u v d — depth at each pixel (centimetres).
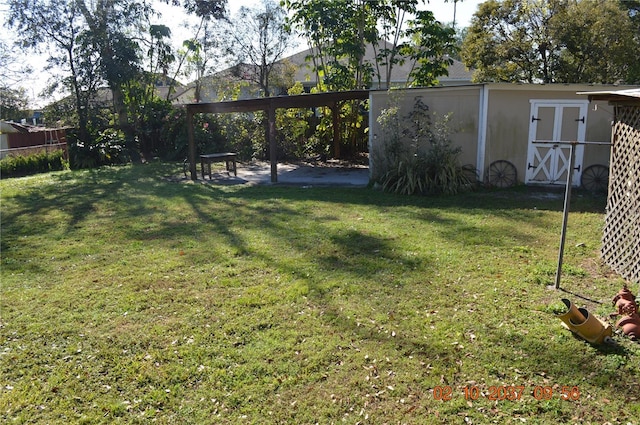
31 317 432
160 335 392
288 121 1744
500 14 1866
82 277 538
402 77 2217
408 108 1087
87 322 421
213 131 1802
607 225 527
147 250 635
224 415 292
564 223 458
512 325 389
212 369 339
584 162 1023
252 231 713
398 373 328
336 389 313
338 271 527
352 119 1678
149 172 1463
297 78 2345
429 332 382
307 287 481
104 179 1331
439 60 1583
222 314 427
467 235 656
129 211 889
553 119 1020
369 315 416
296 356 353
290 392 312
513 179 1058
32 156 1645
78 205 962
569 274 500
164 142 1894
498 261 545
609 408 287
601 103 984
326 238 661
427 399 301
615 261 505
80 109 1772
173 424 285
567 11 1728
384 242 632
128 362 352
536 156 1045
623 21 1688
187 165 1573
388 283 488
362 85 1645
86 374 338
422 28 1534
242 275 528
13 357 363
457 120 1061
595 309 416
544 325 387
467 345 360
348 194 1005
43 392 318
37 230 768
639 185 456
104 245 668
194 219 809
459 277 498
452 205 868
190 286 500
